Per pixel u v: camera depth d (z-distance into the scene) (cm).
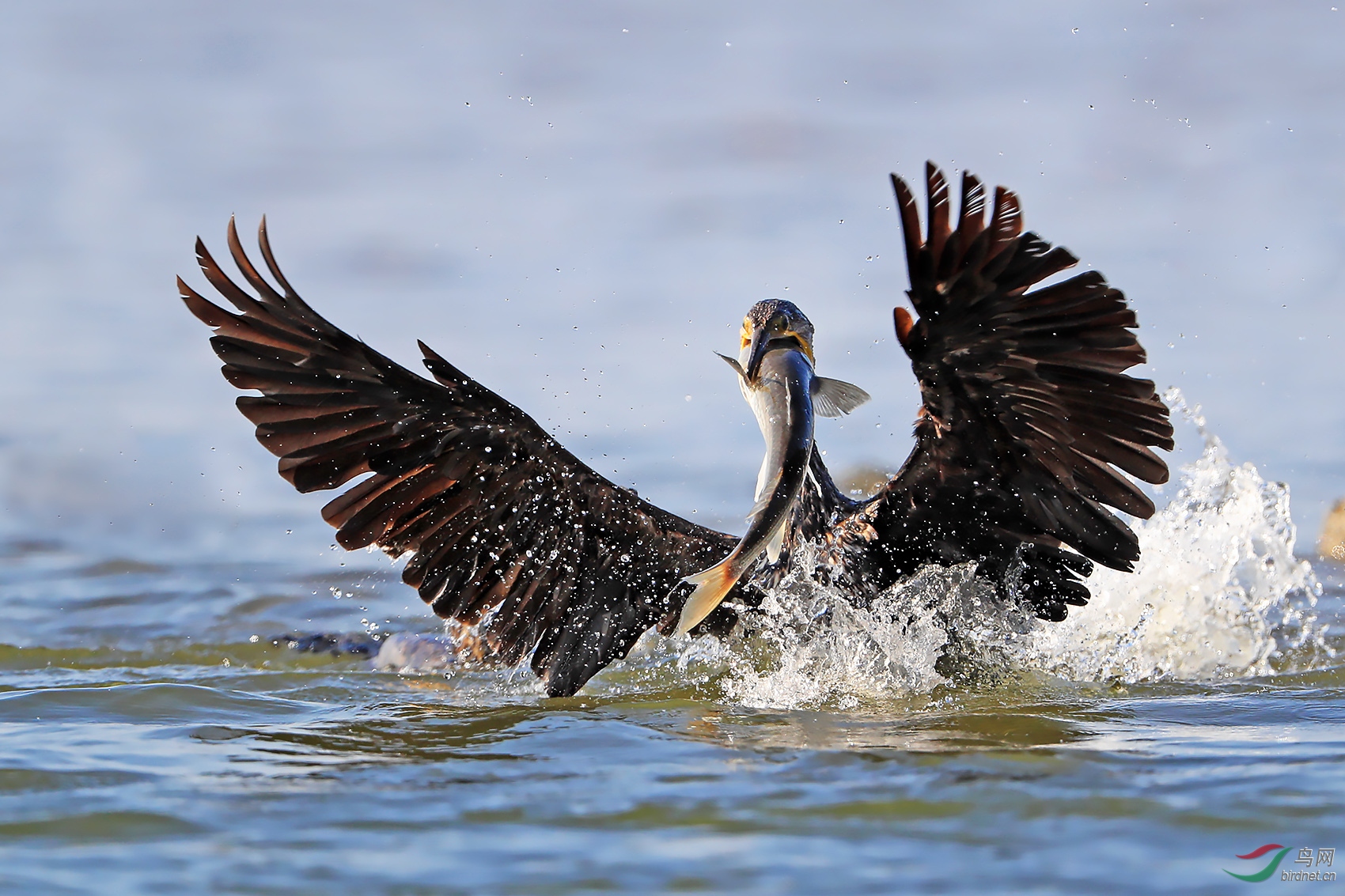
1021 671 1153
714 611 1164
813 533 1147
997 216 897
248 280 1096
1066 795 781
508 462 1129
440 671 1244
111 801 797
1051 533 1084
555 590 1166
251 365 1113
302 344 1106
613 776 845
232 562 1648
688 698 1103
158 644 1352
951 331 955
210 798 805
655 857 697
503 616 1170
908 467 1077
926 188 905
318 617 1453
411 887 664
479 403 1106
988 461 1052
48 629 1402
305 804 793
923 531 1108
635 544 1158
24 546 1706
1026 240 903
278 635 1378
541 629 1164
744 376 1027
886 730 961
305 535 1750
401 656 1293
